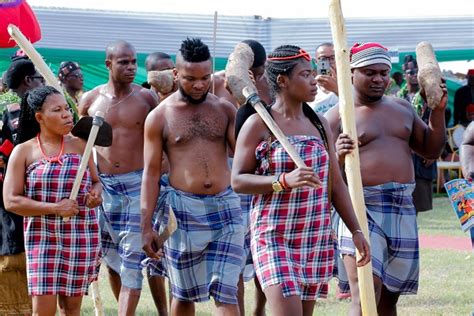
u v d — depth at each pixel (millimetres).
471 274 11680
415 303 10055
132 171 9258
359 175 6699
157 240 7238
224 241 7273
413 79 15672
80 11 19953
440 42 21438
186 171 7344
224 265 7211
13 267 7965
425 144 7691
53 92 7199
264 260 6305
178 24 20500
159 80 9336
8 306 8039
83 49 20047
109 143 7383
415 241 7590
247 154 6371
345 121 6699
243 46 7238
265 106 6457
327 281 6461
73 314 7293
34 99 7152
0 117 8023
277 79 6398
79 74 12562
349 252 7312
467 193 7422
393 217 7531
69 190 7164
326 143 6520
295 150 6172
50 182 7141
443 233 15305
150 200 7316
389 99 7766
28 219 7180
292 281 6230
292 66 6340
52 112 7125
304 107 6531
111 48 9484
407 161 7652
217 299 7180
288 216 6316
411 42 21344
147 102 9508
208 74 7309
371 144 7590
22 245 7891
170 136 7371
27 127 7250
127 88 9516
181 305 7414
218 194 7352
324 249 6422
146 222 7281
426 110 13117
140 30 20312
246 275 8805
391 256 7566
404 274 7598
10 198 7141
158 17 20359
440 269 12031
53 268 7160
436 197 20641
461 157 7535
